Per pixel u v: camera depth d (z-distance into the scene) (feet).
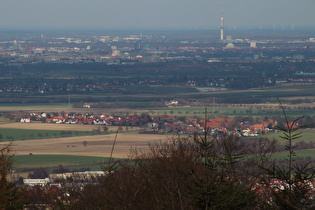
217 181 161.99
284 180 165.07
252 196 160.56
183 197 164.86
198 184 160.04
